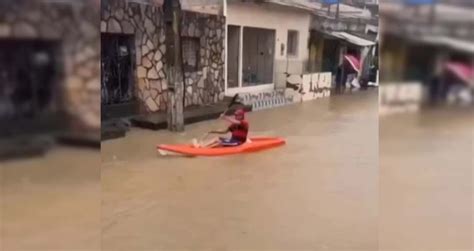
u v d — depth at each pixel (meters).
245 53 16.12
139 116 10.91
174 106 10.39
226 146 8.47
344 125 11.88
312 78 17.86
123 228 4.46
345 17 21.92
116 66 10.44
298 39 18.62
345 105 16.12
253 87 16.08
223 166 7.36
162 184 6.18
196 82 13.20
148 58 11.29
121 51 10.59
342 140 9.73
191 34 12.75
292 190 5.95
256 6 15.72
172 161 7.61
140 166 7.17
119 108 10.40
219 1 13.44
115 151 8.20
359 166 7.35
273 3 16.02
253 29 16.30
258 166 7.40
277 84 17.30
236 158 7.96
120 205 5.20
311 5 18.89
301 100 17.11
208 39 13.56
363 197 5.56
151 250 3.94
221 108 13.00
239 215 4.96
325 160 7.82
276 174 6.86
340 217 4.84
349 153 8.41
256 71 16.66
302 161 7.74
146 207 5.16
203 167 7.27
